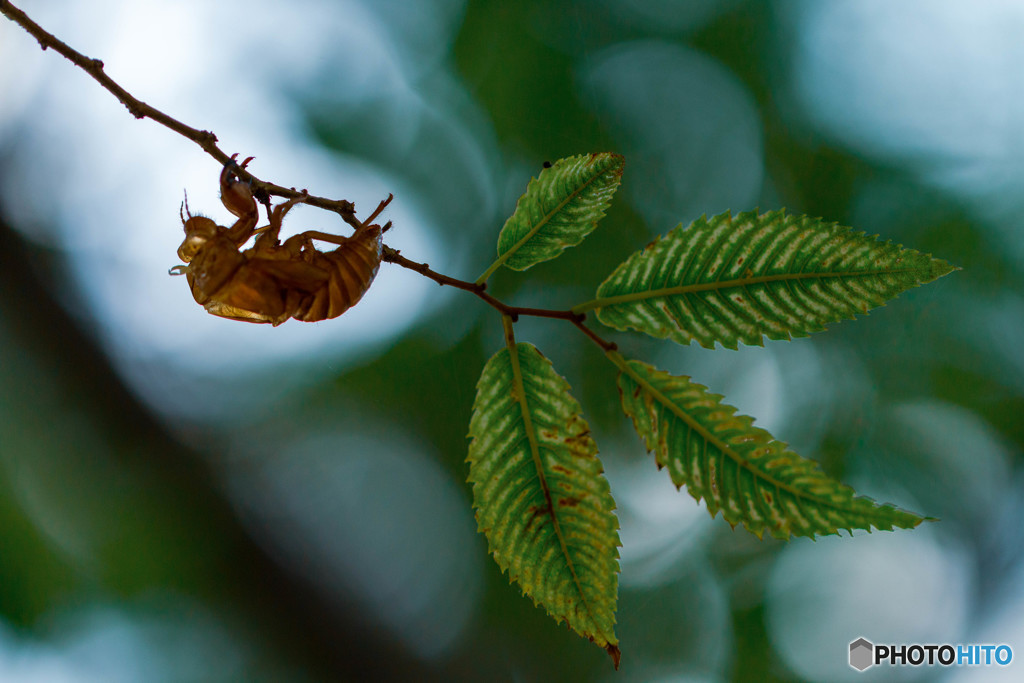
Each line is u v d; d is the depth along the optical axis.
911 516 0.51
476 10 0.99
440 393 1.02
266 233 0.54
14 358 0.84
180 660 0.89
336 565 0.94
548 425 0.53
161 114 0.54
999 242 0.98
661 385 0.52
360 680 0.90
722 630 1.02
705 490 0.52
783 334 0.52
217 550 0.89
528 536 0.53
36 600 0.88
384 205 0.54
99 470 0.88
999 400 1.01
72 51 0.54
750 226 0.52
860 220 1.00
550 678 1.01
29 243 0.85
